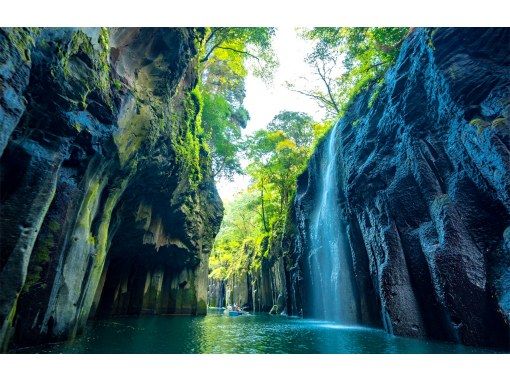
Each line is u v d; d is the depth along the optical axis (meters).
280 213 40.19
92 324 17.23
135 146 14.25
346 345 11.18
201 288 29.14
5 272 7.34
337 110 29.05
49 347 9.25
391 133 15.59
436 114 13.00
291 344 11.80
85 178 11.15
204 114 33.47
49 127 8.72
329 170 23.50
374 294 17.05
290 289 32.44
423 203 13.05
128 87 13.25
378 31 18.78
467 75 11.17
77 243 10.90
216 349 10.73
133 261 25.20
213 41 28.80
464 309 10.18
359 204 17.14
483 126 10.26
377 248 15.28
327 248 23.53
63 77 8.76
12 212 7.67
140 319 21.52
